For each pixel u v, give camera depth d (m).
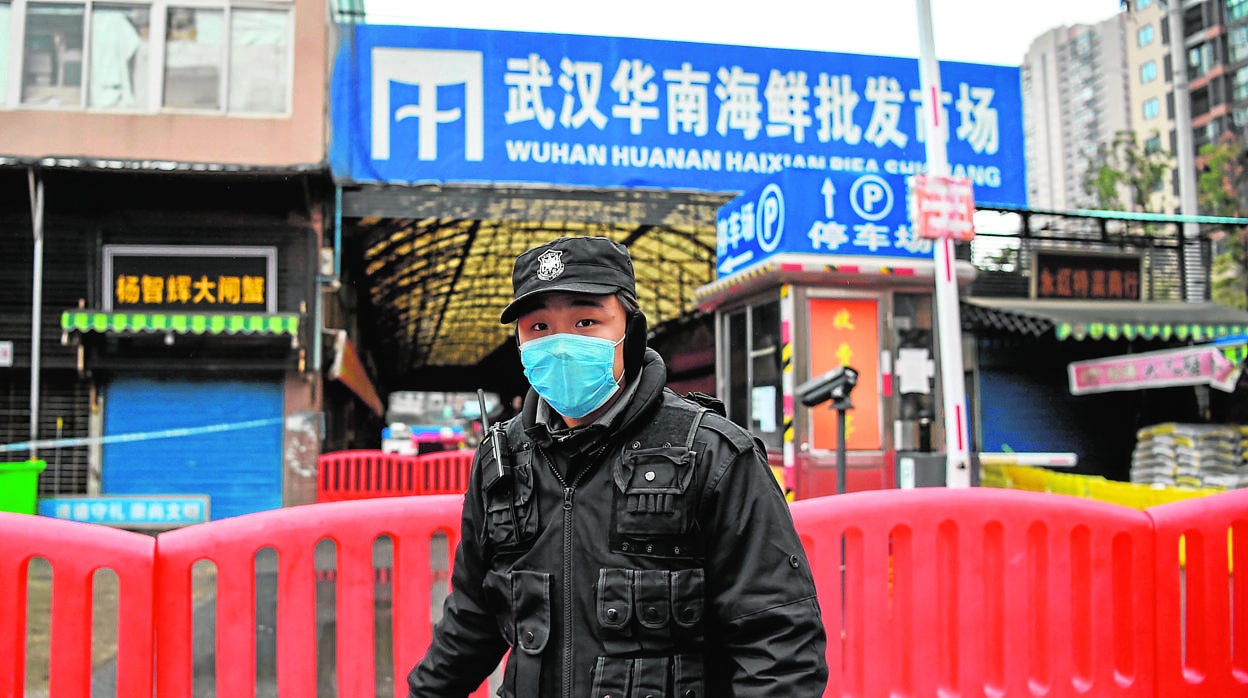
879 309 8.38
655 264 16.30
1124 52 113.62
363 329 21.69
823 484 8.12
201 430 11.21
